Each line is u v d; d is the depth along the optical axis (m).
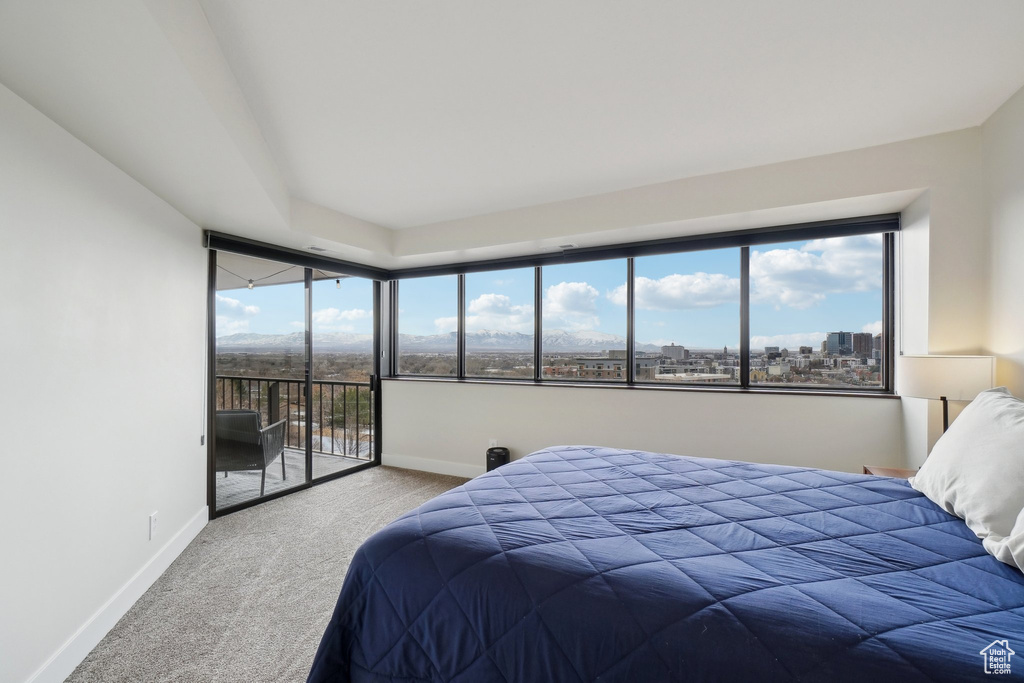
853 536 1.31
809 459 3.04
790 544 1.27
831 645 0.84
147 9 1.08
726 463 2.13
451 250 3.95
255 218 2.90
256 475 3.51
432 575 1.25
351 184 3.05
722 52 1.72
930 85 1.96
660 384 3.72
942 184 2.41
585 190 3.24
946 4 1.47
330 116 2.17
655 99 2.05
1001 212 2.17
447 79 1.88
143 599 2.16
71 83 1.40
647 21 1.55
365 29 1.56
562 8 1.48
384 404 4.76
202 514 3.03
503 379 4.41
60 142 1.67
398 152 2.58
